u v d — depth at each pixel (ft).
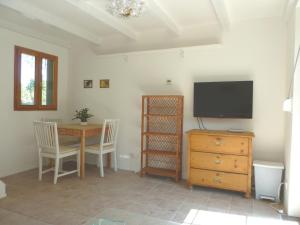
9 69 12.23
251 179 10.11
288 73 9.49
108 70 14.56
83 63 15.33
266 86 10.85
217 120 11.81
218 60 11.77
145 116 12.92
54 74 14.82
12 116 12.46
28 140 13.34
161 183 11.60
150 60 13.37
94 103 15.02
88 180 11.87
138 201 9.38
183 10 10.46
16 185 10.89
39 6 10.09
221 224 7.64
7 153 12.28
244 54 11.25
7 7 9.32
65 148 12.03
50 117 14.61
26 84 13.19
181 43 12.68
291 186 8.20
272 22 10.77
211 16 11.15
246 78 11.21
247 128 11.20
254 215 8.30
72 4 9.12
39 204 8.91
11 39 12.26
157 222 7.66
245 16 10.82
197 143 10.57
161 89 13.10
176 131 12.18
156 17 10.89
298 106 8.05
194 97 11.78
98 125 13.50
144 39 13.58
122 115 14.19
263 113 10.90
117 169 13.98
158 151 12.62
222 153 10.17
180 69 12.62
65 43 15.19
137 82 13.74
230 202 9.44
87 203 9.09
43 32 13.51
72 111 15.66
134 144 13.87
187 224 7.61
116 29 11.90
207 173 10.44
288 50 9.70
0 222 7.50
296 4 7.99
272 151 10.74
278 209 8.78
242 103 10.80
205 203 9.30
